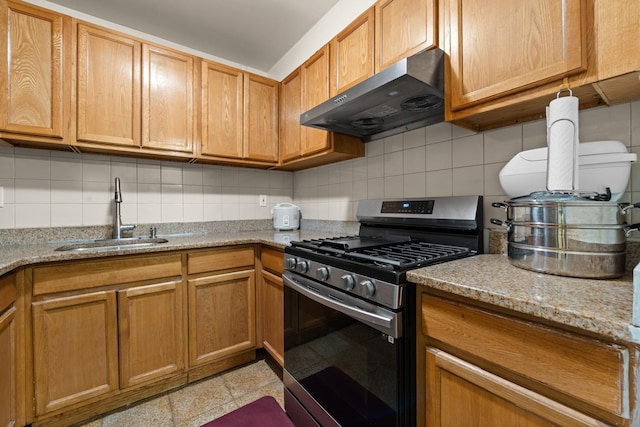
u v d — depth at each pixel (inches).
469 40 40.9
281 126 89.2
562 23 32.1
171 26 81.4
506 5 36.8
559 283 28.9
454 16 42.6
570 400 23.2
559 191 32.5
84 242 71.3
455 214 51.1
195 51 93.4
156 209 83.4
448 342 31.5
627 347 20.1
